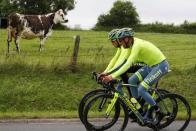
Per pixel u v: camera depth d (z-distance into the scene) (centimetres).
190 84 1605
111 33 900
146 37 3600
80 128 1021
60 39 2808
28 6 6712
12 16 2023
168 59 2012
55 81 1547
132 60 882
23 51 2048
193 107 1457
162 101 941
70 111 1337
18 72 1582
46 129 1009
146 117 927
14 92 1452
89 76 1595
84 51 2092
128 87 935
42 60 1692
